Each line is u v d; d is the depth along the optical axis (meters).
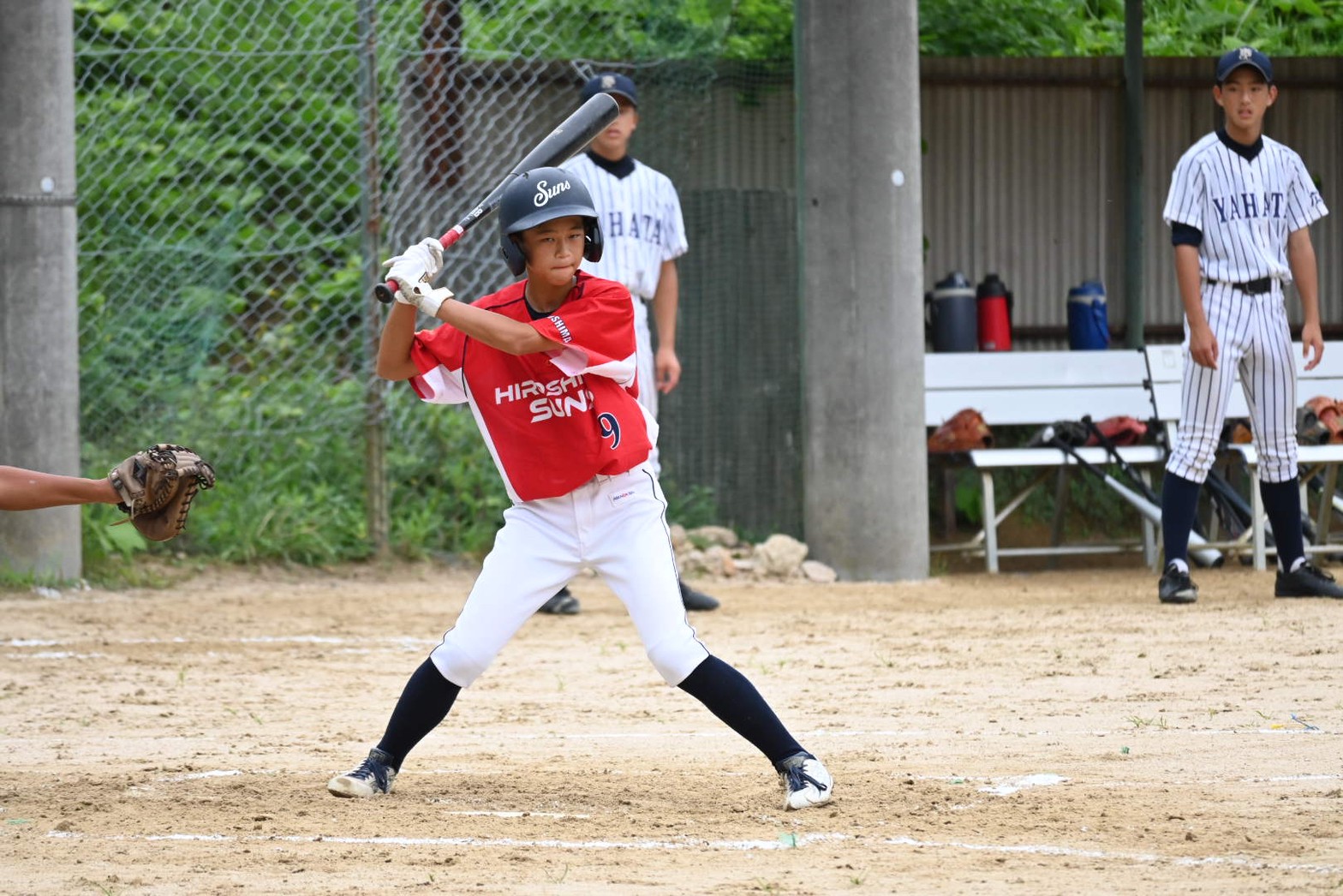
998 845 12.65
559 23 37.31
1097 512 38.88
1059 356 36.03
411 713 14.67
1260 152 27.59
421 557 33.47
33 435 29.69
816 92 32.44
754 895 11.23
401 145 35.47
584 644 24.94
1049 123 40.22
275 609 28.31
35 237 29.69
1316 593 28.03
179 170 39.41
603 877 11.77
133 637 25.08
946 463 34.25
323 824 13.62
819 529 33.03
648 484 14.54
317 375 36.19
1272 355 27.58
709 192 36.19
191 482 12.70
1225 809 13.66
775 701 19.80
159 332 35.78
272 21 41.06
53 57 29.84
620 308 14.02
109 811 14.09
